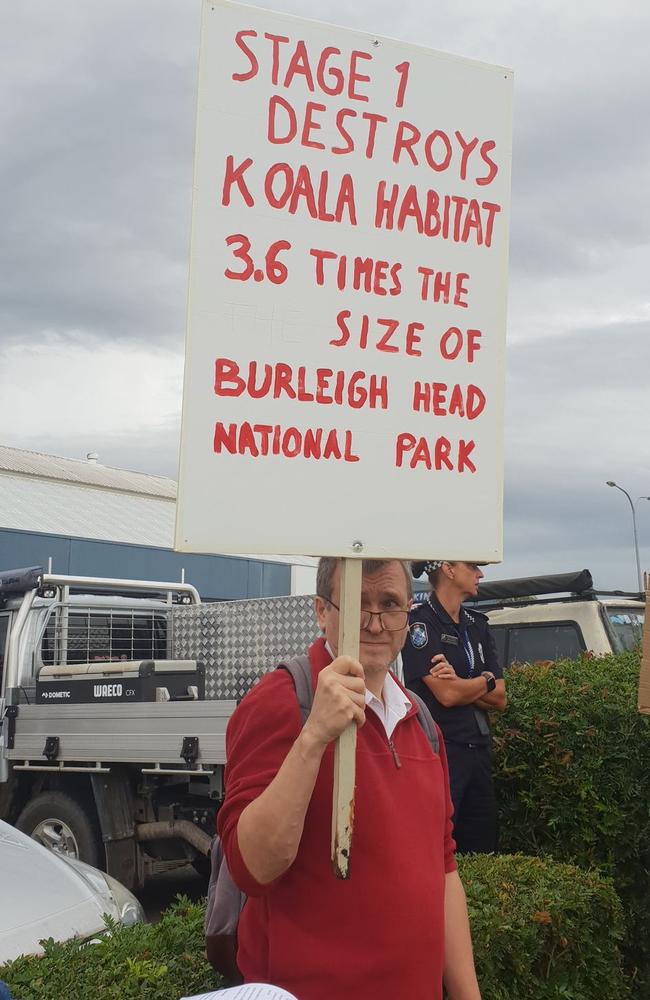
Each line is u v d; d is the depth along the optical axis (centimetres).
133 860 672
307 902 207
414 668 482
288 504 219
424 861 218
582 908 348
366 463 228
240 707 220
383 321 235
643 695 415
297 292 227
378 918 207
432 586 497
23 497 3322
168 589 862
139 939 266
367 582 229
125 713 665
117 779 677
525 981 321
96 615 812
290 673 219
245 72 228
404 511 230
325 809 209
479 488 240
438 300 242
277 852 193
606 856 473
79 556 2573
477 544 238
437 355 240
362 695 196
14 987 239
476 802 480
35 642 766
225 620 790
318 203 231
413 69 246
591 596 877
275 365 222
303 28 234
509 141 255
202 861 683
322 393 226
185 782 660
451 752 472
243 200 224
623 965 460
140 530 3375
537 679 515
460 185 248
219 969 238
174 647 823
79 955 256
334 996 204
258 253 224
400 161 242
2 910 371
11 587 789
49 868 415
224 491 214
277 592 3045
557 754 479
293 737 210
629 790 469
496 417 244
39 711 721
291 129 231
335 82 236
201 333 217
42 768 711
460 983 241
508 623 888
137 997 235
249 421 219
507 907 327
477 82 253
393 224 239
